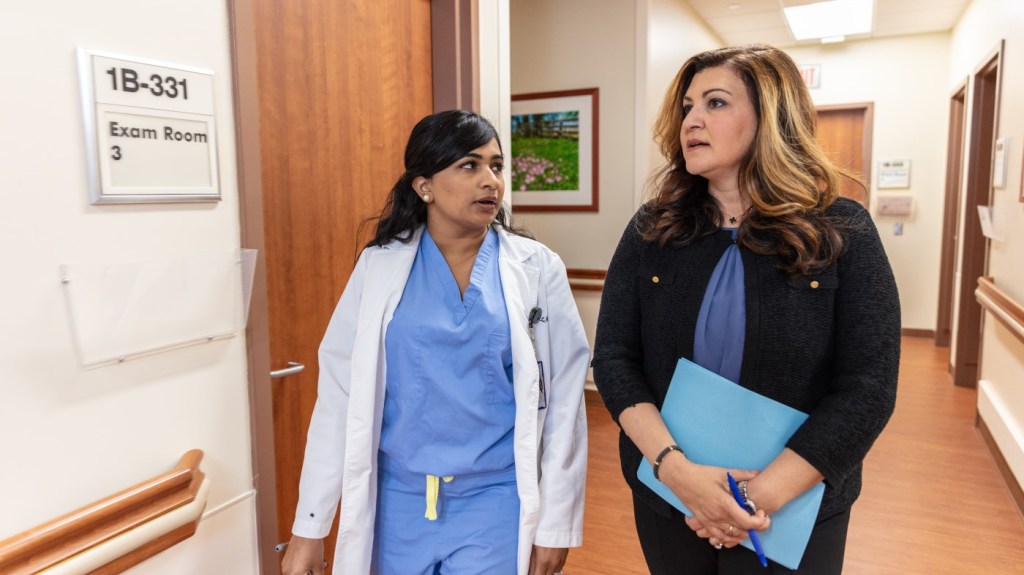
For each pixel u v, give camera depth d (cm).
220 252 128
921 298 615
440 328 121
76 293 103
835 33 572
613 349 124
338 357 131
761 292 110
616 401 119
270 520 144
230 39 129
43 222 99
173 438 122
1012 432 295
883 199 611
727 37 586
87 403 107
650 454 111
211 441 130
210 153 125
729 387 109
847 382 105
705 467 106
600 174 412
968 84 470
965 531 262
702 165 113
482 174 119
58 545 100
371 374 122
